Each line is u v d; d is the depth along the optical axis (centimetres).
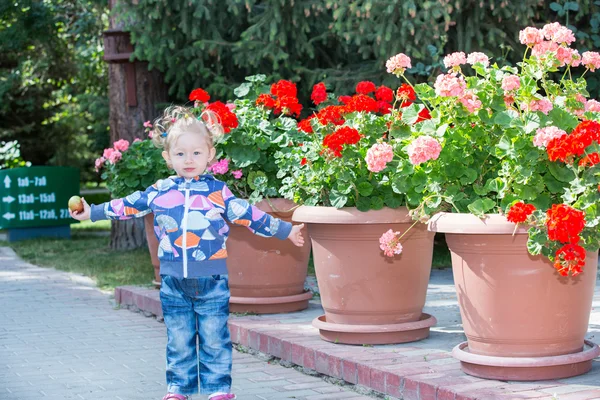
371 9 847
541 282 376
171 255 380
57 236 1546
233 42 1025
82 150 2614
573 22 950
